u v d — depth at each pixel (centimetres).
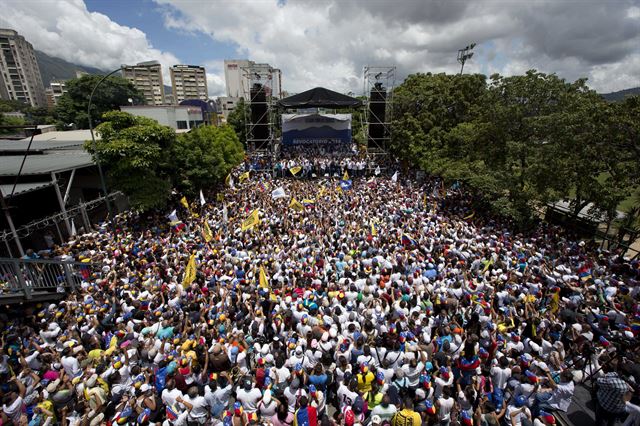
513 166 2406
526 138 2214
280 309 1008
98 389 738
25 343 966
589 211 1989
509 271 1255
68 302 1142
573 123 1788
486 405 677
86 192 2544
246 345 880
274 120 4738
